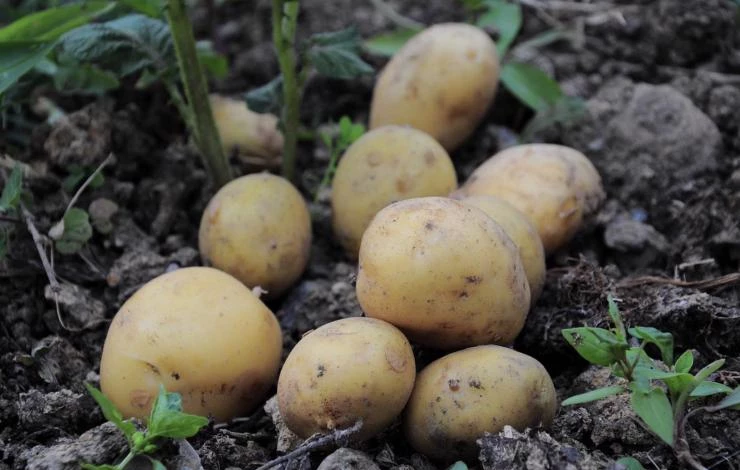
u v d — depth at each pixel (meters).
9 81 0.67
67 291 0.68
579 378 0.63
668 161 0.74
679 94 0.76
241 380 0.61
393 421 0.59
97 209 0.71
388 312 0.59
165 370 0.60
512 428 0.57
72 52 0.69
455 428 0.58
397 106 0.74
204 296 0.61
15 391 0.64
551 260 0.71
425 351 0.62
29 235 0.69
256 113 0.74
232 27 0.87
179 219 0.74
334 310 0.67
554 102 0.77
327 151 0.78
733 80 0.78
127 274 0.69
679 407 0.57
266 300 0.69
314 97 0.82
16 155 0.74
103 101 0.75
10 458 0.61
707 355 0.64
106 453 0.58
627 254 0.71
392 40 0.82
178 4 0.68
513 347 0.65
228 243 0.67
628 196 0.74
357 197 0.68
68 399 0.62
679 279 0.68
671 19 0.80
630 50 0.82
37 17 0.69
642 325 0.64
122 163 0.75
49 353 0.65
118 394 0.60
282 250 0.67
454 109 0.74
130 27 0.71
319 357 0.57
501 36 0.81
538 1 0.84
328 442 0.57
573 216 0.68
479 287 0.59
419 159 0.68
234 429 0.62
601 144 0.76
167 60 0.71
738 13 0.81
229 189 0.68
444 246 0.58
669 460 0.59
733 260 0.70
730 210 0.70
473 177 0.70
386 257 0.58
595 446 0.60
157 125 0.78
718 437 0.60
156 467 0.56
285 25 0.71
